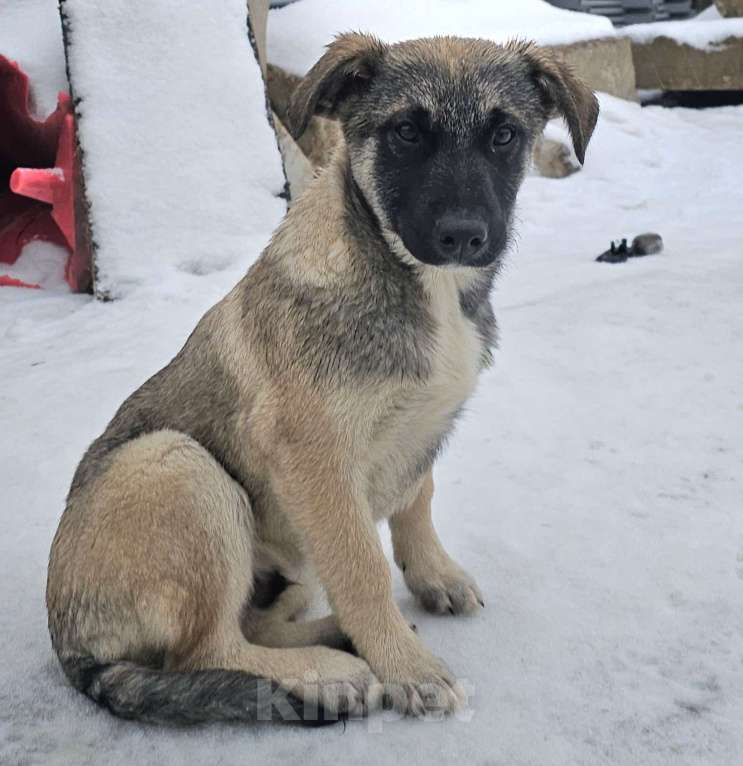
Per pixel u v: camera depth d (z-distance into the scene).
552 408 1.19
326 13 2.44
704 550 0.91
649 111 2.97
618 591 0.86
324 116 0.85
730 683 0.75
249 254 1.65
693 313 1.43
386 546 0.94
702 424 1.13
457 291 0.80
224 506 0.75
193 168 1.69
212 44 1.76
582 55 2.84
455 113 0.79
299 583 0.84
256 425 0.77
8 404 1.25
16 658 0.81
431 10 2.62
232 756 0.70
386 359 0.75
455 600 0.83
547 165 2.43
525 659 0.78
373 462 0.78
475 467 1.06
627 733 0.71
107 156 1.65
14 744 0.72
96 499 0.75
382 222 0.78
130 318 1.50
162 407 0.82
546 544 0.92
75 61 1.68
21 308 1.62
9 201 1.94
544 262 1.77
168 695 0.71
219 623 0.74
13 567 0.92
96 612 0.74
